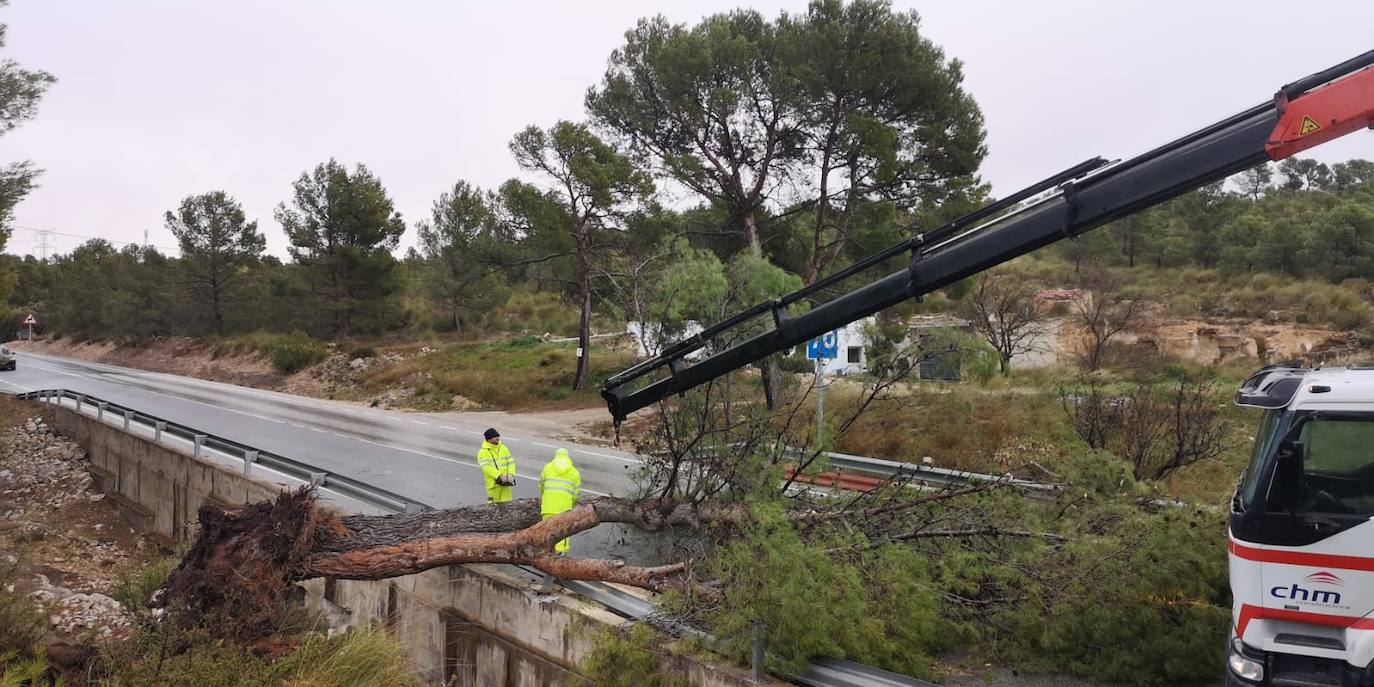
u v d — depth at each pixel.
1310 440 5.04
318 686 6.63
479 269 41.72
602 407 25.89
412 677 7.82
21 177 22.20
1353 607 4.81
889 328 19.20
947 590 6.90
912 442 13.97
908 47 20.12
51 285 73.69
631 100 23.28
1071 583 6.40
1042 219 5.38
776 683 5.84
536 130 27.06
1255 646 5.10
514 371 31.17
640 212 26.58
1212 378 18.36
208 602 7.62
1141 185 5.03
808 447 8.76
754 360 6.95
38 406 24.61
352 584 9.77
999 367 21.03
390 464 16.56
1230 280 38.62
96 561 15.17
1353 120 4.40
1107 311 29.44
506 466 10.28
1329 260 37.09
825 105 20.78
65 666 7.18
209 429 21.73
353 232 41.34
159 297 51.56
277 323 45.75
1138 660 6.21
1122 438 10.90
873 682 5.64
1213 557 6.45
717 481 8.25
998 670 6.59
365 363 35.41
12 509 18.06
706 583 6.95
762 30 22.44
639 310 12.24
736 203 22.38
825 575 5.98
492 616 8.05
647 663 6.34
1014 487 7.52
